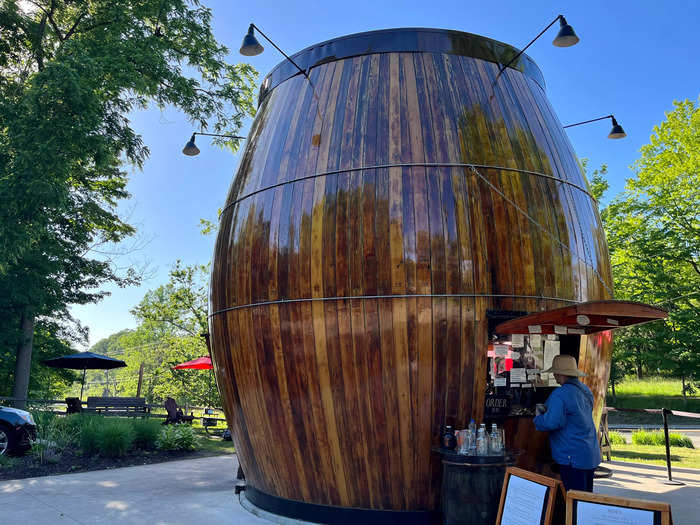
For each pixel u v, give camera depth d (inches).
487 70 253.1
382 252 215.3
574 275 237.8
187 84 733.3
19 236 555.8
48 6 733.9
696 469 396.5
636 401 1240.8
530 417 221.8
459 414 212.4
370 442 214.1
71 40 634.2
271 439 237.8
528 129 249.0
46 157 558.9
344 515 221.3
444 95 237.1
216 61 764.0
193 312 1012.5
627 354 948.6
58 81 559.5
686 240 861.8
